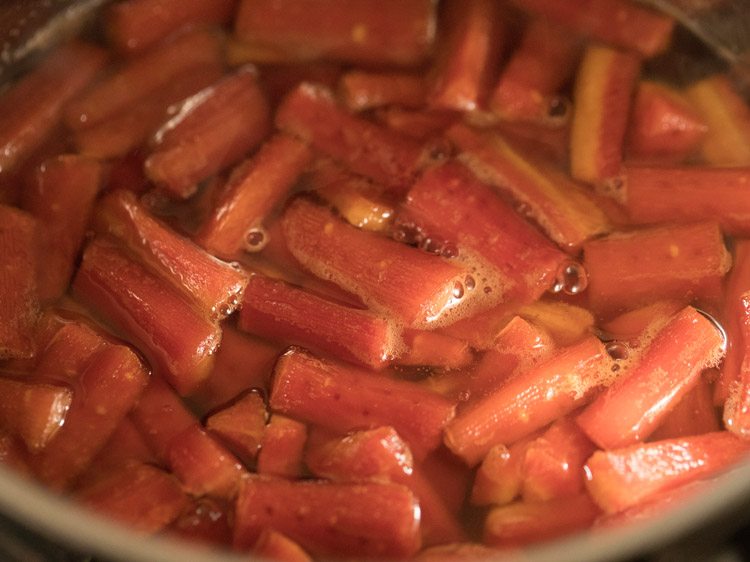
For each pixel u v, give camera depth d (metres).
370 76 0.33
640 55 0.33
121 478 0.25
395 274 0.28
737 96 0.33
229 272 0.29
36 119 0.32
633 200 0.30
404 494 0.24
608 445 0.26
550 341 0.28
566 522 0.25
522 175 0.30
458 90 0.32
